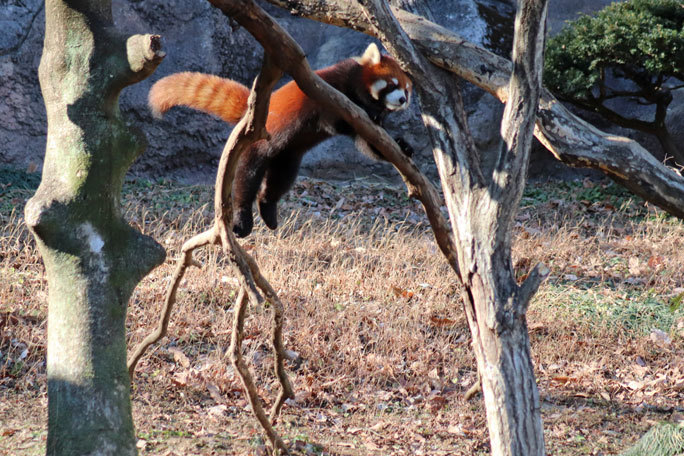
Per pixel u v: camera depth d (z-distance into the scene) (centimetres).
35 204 553
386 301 1340
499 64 584
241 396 1029
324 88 596
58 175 565
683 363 1167
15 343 1070
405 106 1130
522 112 538
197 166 2172
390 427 970
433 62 594
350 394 1060
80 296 562
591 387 1109
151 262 595
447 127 586
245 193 1108
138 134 589
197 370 1058
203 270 1365
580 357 1193
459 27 2323
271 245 1524
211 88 958
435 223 680
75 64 559
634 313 1336
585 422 1012
